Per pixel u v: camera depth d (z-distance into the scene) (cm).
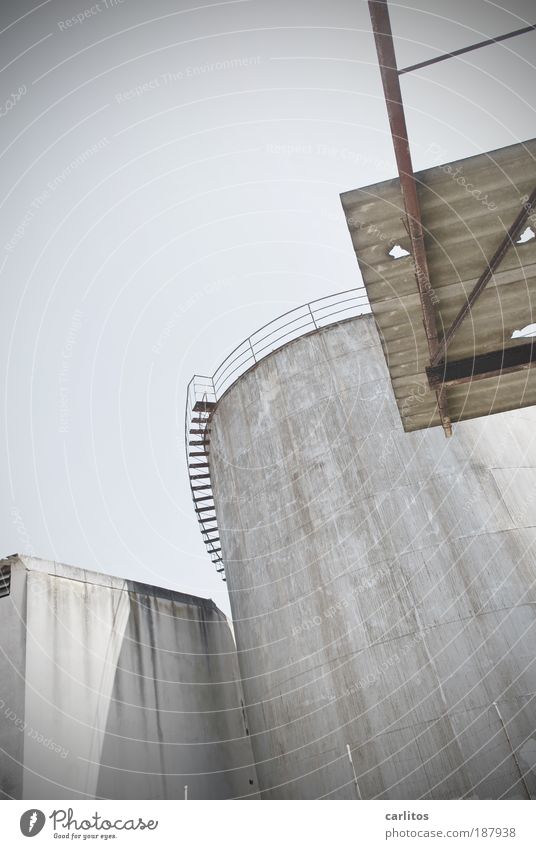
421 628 1343
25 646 1489
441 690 1277
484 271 852
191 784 1748
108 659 1689
